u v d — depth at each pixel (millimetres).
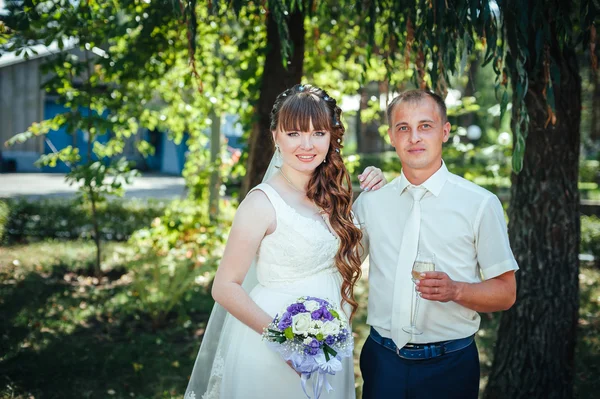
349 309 2586
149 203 10633
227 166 8328
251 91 5969
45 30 5559
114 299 6207
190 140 8367
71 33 5637
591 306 6328
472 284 2217
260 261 2406
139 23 5555
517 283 3605
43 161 6992
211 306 6109
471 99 7484
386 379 2398
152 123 7609
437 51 2789
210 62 7082
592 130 21641
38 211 9797
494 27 2598
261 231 2324
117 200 10789
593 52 2664
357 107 8188
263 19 5656
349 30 6922
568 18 2715
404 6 3035
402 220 2418
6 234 9328
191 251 7453
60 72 6340
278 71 5266
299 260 2352
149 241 7746
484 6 2525
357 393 3986
